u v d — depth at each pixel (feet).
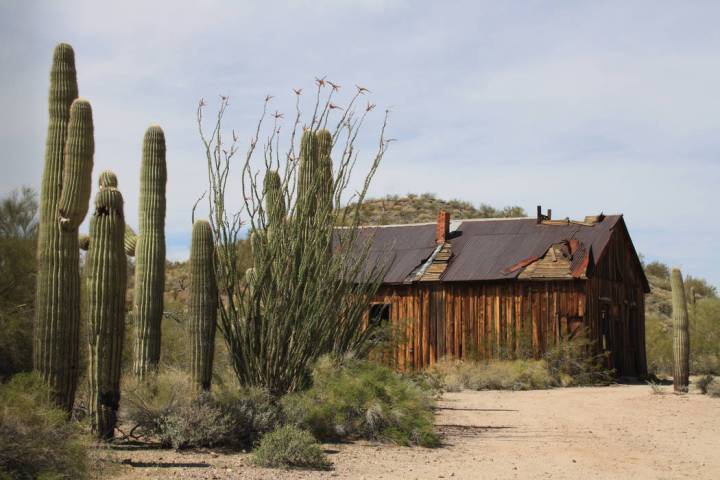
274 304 44.62
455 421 52.39
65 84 37.01
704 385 74.43
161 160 42.78
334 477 31.76
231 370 46.16
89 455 29.35
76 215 34.53
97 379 35.53
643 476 33.94
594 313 93.35
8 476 25.21
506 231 103.60
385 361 65.00
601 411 59.11
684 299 74.84
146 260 41.86
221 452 36.22
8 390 28.35
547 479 32.89
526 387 81.51
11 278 57.00
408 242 106.52
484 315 95.14
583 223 101.19
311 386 45.32
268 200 45.96
